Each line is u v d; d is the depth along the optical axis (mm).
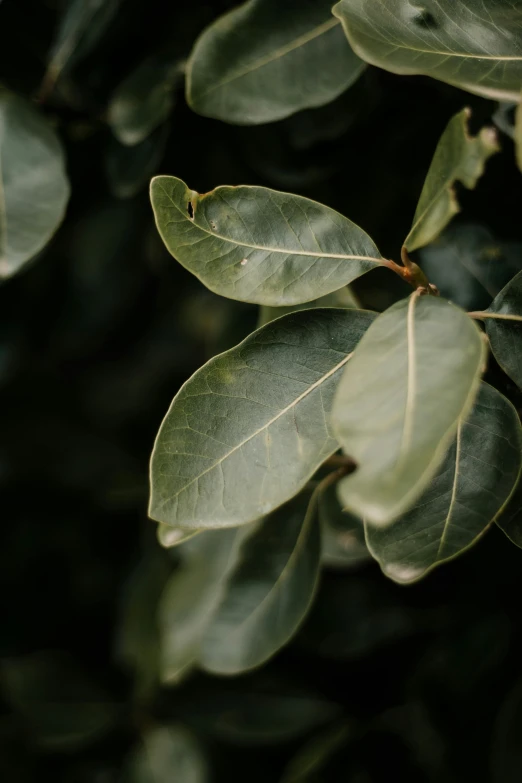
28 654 837
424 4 380
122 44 535
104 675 793
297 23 453
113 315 805
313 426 375
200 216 377
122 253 778
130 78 513
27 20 542
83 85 542
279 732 673
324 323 385
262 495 368
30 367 856
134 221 743
